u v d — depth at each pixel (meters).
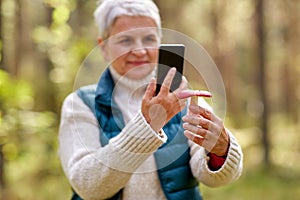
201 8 18.55
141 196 2.21
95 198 2.17
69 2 6.78
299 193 10.95
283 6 19.06
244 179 12.25
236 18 19.95
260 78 14.98
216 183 2.20
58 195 7.88
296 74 21.91
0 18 5.55
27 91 5.43
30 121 5.66
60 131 2.32
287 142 19.02
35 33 7.94
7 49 6.57
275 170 13.39
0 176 6.09
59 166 8.01
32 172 7.91
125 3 2.26
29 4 10.30
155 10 2.30
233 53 22.25
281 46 21.27
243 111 24.45
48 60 9.31
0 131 5.14
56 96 8.98
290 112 23.95
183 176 2.23
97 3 2.56
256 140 17.05
